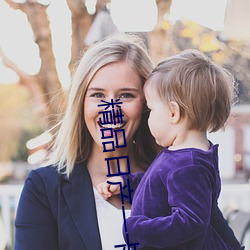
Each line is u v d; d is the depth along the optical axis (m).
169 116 1.70
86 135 1.91
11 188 5.25
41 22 5.88
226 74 1.78
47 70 5.97
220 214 2.04
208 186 1.62
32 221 1.80
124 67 1.80
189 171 1.61
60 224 1.79
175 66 1.71
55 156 1.92
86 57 1.83
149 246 1.62
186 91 1.67
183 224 1.55
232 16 4.09
